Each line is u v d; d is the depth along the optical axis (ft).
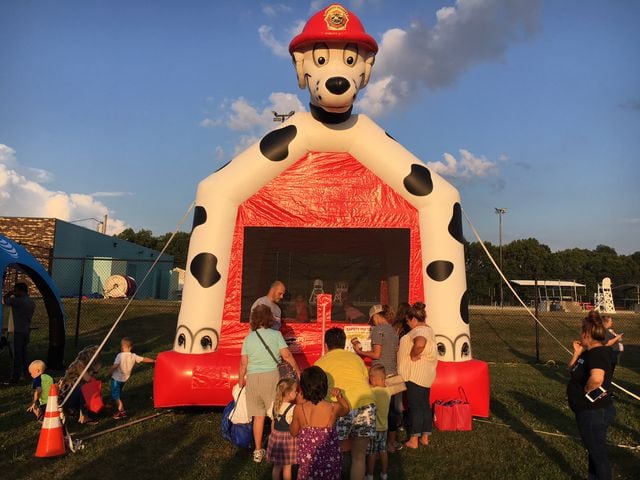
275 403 14.25
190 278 21.97
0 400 23.63
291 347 22.30
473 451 17.95
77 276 89.51
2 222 82.84
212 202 22.20
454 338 21.67
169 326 51.70
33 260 30.96
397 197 22.94
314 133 22.70
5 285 53.47
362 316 22.90
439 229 22.31
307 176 23.03
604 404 13.69
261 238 22.88
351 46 21.65
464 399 20.94
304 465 12.45
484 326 59.31
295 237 23.12
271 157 22.49
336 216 22.84
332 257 23.15
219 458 16.69
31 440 17.85
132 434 19.06
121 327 50.80
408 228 22.75
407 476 15.61
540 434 20.07
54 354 32.14
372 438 14.65
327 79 20.74
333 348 14.89
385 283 23.03
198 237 22.12
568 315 67.51
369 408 13.73
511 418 22.63
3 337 28.19
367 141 22.74
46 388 19.25
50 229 82.84
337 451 12.61
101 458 16.44
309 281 22.99
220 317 21.94
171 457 16.69
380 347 18.43
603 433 13.64
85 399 20.13
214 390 20.59
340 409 12.83
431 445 18.60
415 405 18.35
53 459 16.28
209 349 21.49
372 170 23.04
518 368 40.11
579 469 16.21
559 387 31.01
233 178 22.31
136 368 33.17
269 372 16.47
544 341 53.57
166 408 22.79
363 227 22.76
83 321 52.80
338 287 23.06
